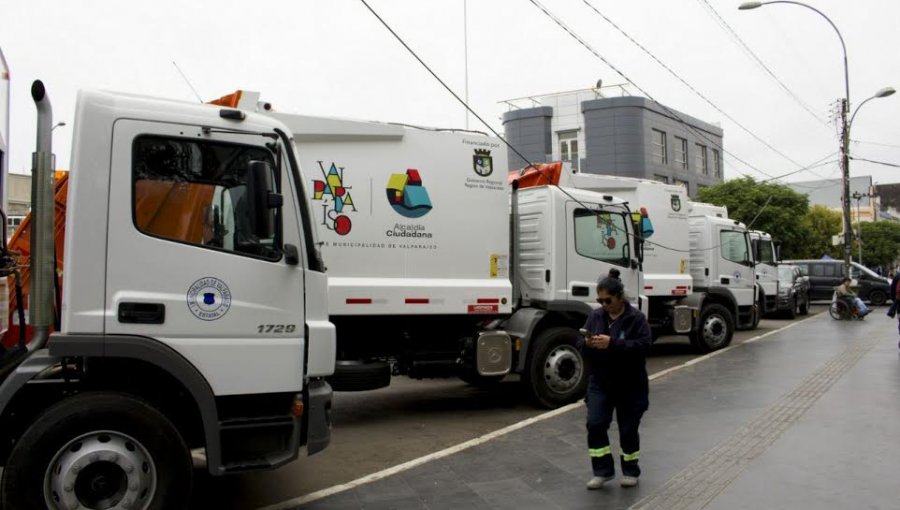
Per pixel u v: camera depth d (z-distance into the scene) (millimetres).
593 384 5547
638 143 45469
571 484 5645
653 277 13211
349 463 6625
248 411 4852
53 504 4027
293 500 5383
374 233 7594
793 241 33469
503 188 8484
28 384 4387
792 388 9562
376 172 7629
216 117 4711
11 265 5090
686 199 14023
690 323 13750
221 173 4703
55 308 4758
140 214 4457
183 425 4812
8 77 5535
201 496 5594
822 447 6449
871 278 29328
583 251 9352
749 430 7207
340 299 7363
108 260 4348
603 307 5621
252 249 4750
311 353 4883
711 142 52844
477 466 6191
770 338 16594
